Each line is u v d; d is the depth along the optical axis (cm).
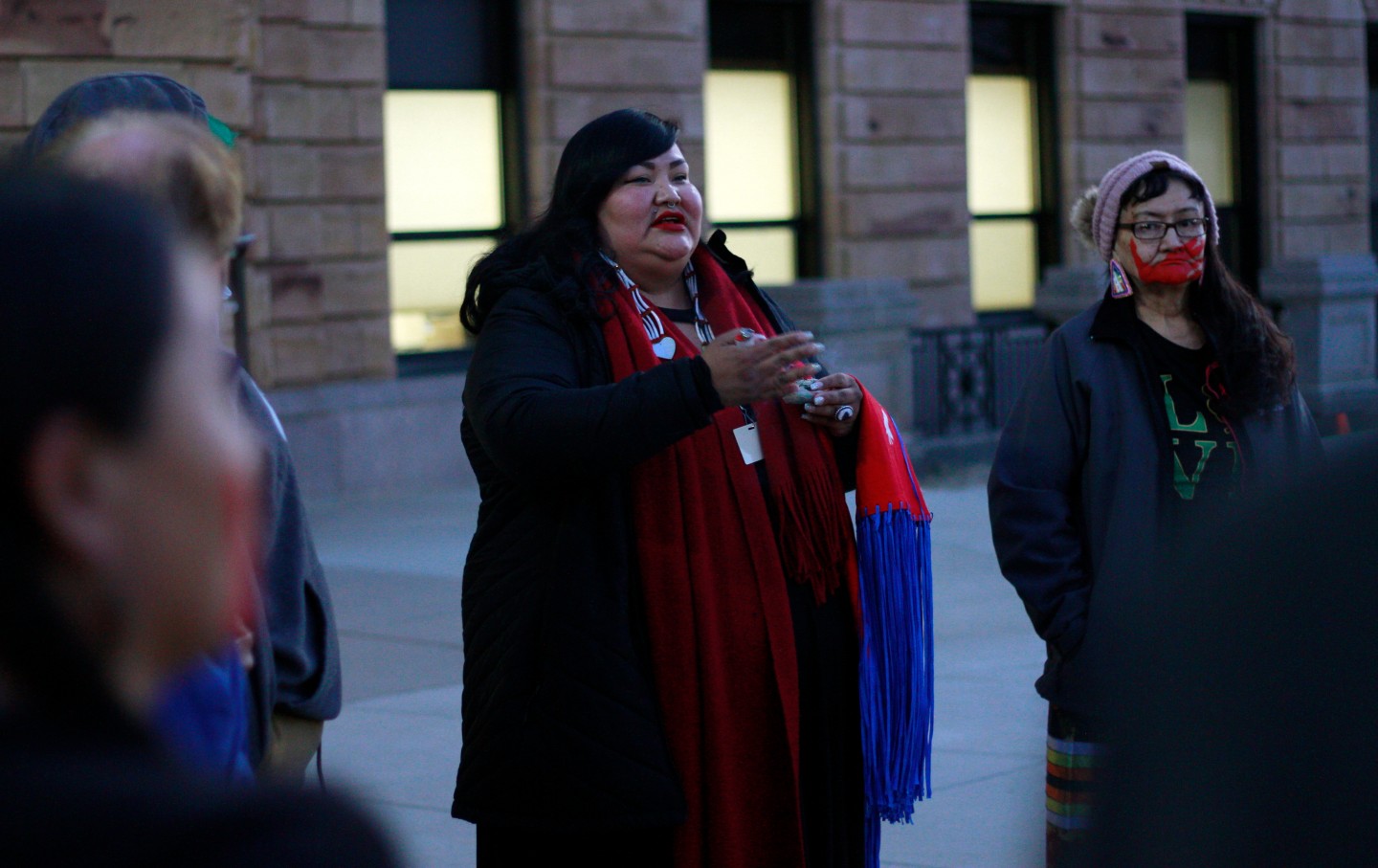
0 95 1025
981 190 1908
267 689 242
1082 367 376
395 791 566
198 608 104
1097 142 1956
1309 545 92
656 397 304
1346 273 1745
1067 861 102
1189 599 95
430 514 1243
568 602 317
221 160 220
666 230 348
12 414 94
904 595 346
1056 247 1941
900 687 344
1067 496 376
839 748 342
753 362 304
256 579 239
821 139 1719
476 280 350
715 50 1667
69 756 95
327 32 1327
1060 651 363
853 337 1423
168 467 100
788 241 1727
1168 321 381
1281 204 2205
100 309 96
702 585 323
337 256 1338
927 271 1797
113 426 97
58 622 96
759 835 323
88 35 1047
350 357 1348
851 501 1179
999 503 377
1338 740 89
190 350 102
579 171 349
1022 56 1938
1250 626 92
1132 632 99
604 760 311
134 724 100
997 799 546
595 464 308
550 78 1476
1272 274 1764
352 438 1330
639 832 319
